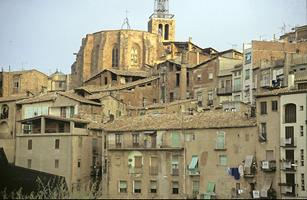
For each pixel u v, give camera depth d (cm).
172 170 9069
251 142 8581
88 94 12588
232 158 8681
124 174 9394
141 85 13975
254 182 8431
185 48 17375
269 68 11088
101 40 16900
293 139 8244
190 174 8931
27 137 10425
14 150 11081
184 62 14088
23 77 14988
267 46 11825
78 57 17538
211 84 12825
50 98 11450
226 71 12406
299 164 8156
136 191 9306
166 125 9300
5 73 14962
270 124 8481
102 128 10119
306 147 8125
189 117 9388
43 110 11481
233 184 8588
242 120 8806
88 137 10325
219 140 8819
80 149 10131
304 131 8175
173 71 14038
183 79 13612
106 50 16788
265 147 8469
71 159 9931
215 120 9019
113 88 13600
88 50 17088
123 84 14300
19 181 8694
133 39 16938
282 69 10781
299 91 8269
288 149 8269
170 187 9050
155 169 9188
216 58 12838
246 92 11688
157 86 14262
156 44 17238
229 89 12200
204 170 8862
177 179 9012
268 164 8312
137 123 9675
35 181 8719
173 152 9094
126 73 14900
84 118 11025
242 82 11888
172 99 13938
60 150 10062
